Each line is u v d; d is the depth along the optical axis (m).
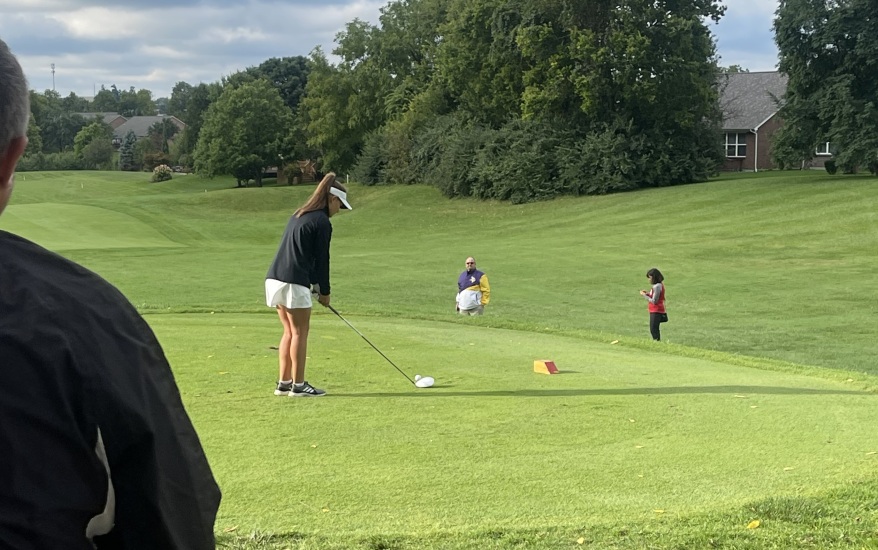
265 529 3.99
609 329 17.75
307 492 4.58
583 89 48.09
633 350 10.62
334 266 28.58
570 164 49.06
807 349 15.73
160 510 1.43
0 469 1.29
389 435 5.77
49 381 1.34
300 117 81.88
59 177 92.19
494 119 56.09
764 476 4.97
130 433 1.40
